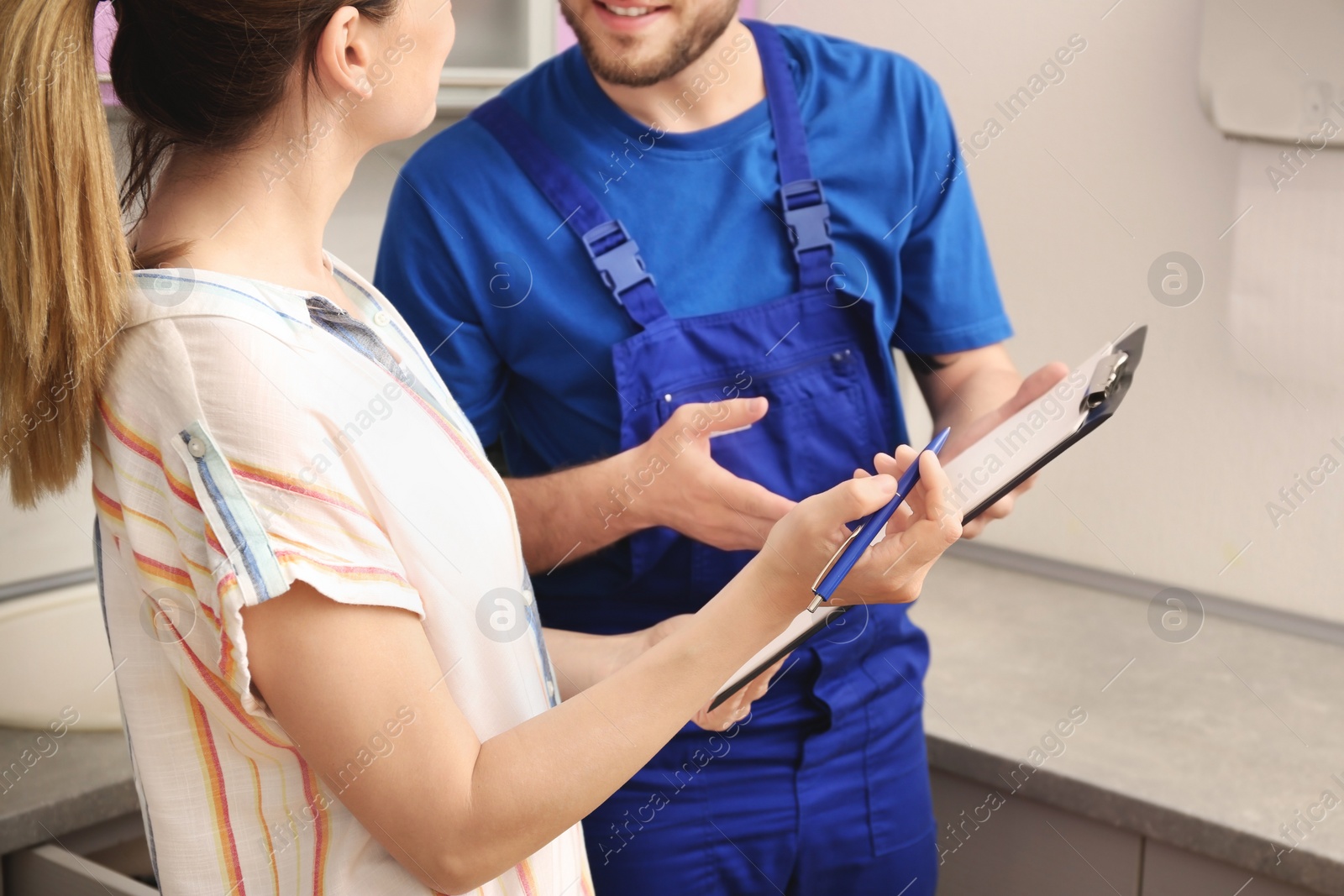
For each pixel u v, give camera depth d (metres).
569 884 0.79
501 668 0.71
